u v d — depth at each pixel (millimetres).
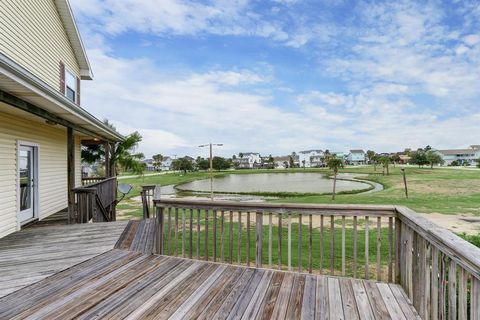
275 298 2543
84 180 11781
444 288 1931
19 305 2420
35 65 6879
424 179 28688
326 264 5109
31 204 6621
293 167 96000
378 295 2598
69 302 2471
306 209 3143
